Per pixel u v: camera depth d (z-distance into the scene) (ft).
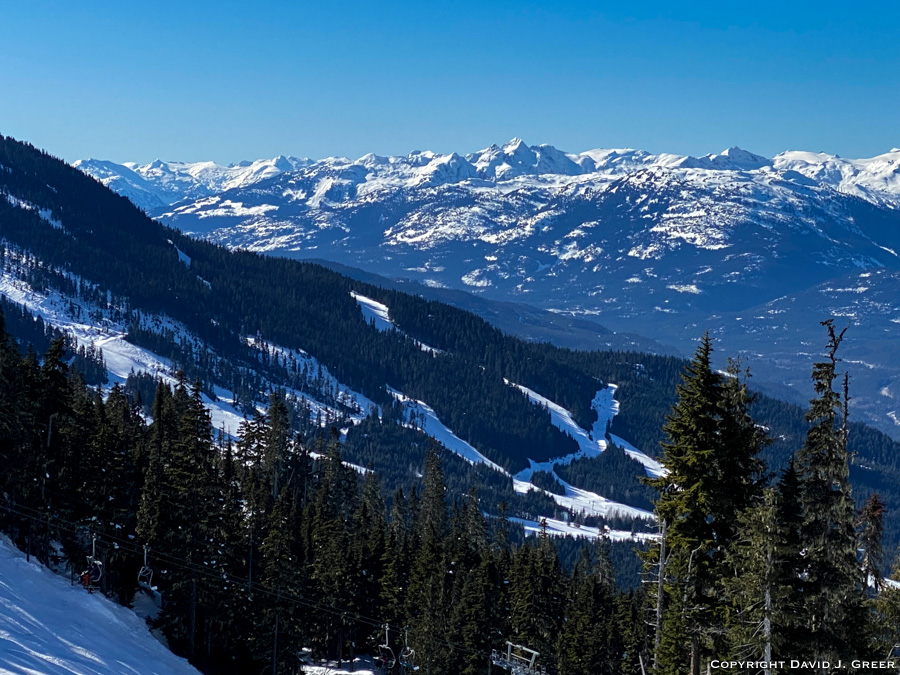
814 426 118.32
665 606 140.77
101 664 161.07
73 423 237.66
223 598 228.22
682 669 138.10
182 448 224.53
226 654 241.76
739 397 128.06
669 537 130.62
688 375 130.31
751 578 113.80
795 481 124.67
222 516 229.25
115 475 232.94
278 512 245.65
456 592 276.82
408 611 272.10
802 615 115.65
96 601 201.87
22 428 219.41
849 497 116.67
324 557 278.67
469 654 258.16
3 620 161.48
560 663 277.44
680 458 127.85
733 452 126.21
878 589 149.07
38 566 212.02
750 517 113.70
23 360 242.78
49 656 151.53
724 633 122.72
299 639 246.06
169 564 222.28
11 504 223.30
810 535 117.80
